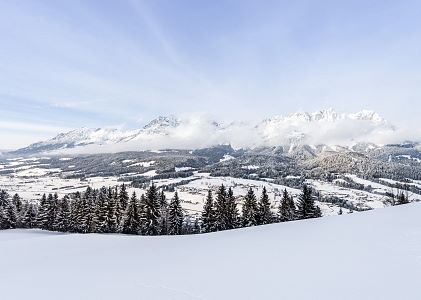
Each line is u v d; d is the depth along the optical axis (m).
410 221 14.45
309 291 6.06
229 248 12.04
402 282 6.11
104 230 63.50
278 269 7.88
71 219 73.00
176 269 8.89
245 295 6.16
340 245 10.20
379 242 10.02
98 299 6.62
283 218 59.47
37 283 8.44
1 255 16.34
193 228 76.94
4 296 7.34
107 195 66.25
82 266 10.73
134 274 8.65
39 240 22.27
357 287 6.04
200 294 6.44
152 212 60.41
